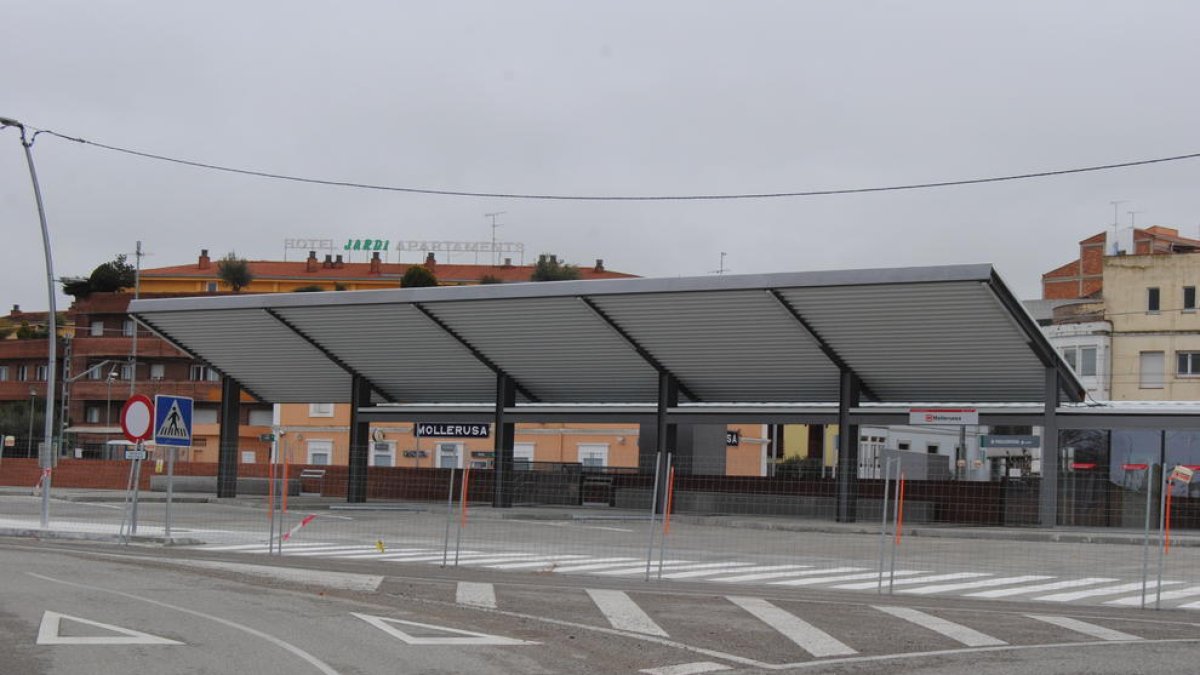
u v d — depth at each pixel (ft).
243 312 135.54
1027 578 69.67
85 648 36.55
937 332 108.99
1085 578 69.97
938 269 100.78
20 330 301.43
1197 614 54.44
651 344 122.01
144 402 82.74
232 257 314.96
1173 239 248.52
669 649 39.32
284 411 218.38
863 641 41.88
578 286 115.85
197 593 51.34
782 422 120.78
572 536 96.73
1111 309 220.64
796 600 54.75
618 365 128.67
